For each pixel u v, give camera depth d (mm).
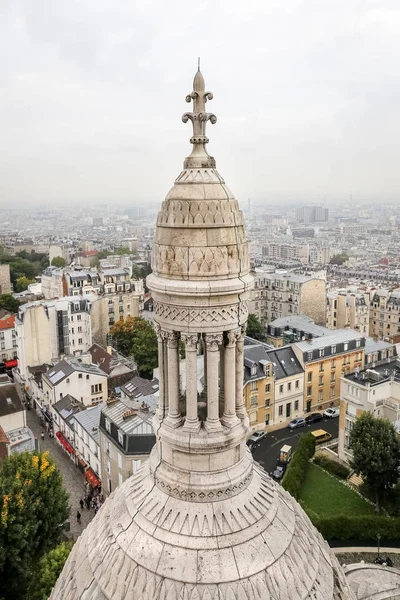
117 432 64438
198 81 17422
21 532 45844
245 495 18016
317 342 100375
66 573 18812
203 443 17422
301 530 18531
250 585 15914
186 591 15672
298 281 149750
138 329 124312
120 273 158500
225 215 17125
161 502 17828
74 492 72562
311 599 16484
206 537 16719
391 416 72312
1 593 47281
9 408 78062
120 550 17141
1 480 49281
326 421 96188
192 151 17922
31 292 190375
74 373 91312
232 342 17938
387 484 63875
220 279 17156
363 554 57062
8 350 133125
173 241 17188
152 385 89812
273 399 92250
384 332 154000
